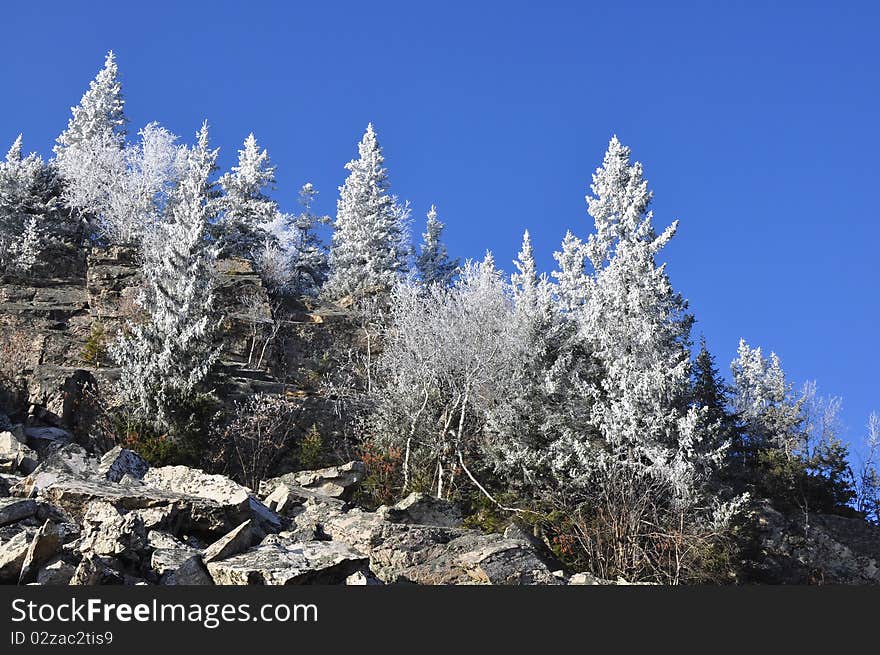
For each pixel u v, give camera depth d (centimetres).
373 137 6419
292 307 4819
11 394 2592
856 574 3058
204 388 2788
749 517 2775
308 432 3095
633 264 3478
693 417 2797
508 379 3231
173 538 1394
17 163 5481
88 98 6303
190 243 3469
